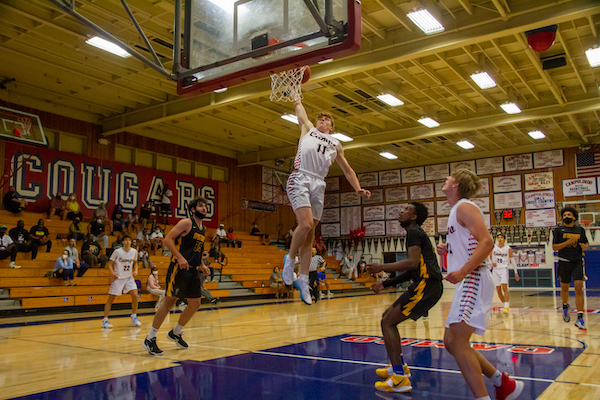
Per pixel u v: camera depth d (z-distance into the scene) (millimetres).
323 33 3348
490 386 4035
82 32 10906
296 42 3490
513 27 10164
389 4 10211
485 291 2988
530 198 21359
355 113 16938
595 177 20047
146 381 4191
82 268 12953
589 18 10617
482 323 2926
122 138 18062
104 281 13383
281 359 5246
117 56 12578
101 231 15164
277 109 16172
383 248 24578
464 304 2965
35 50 12109
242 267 18656
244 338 6961
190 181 20531
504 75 14078
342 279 22359
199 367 4812
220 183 21953
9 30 11086
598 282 19875
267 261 20828
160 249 17078
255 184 23750
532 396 3607
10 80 13930
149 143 19047
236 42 3824
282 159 23984
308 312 11430
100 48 11891
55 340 6879
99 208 16203
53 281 12234
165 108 15484
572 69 13766
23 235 12945
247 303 14734
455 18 10781
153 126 18344
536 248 21078
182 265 5414
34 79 14078
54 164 15812
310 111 16781
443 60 12484
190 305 5855
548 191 21000
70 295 12117
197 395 3711
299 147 3754
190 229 5719
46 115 15656
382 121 18766
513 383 3217
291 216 25719
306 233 3463
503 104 15453
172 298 5598
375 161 24328
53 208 15078
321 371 4609
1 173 14539
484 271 3020
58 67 12898
